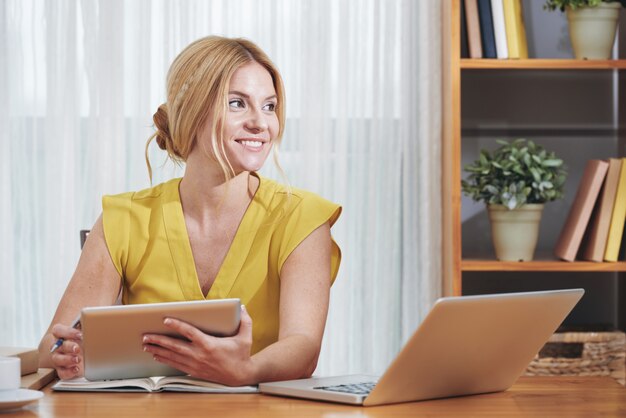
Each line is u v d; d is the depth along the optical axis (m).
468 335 1.37
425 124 3.39
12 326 3.40
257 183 2.05
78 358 1.61
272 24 3.37
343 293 3.41
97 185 3.37
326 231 2.00
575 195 3.38
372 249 3.42
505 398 1.45
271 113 1.93
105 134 3.37
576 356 3.00
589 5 3.08
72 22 3.36
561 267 3.03
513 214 3.05
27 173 3.41
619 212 3.03
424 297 3.39
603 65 3.08
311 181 3.39
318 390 1.42
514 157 3.06
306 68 3.39
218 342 1.46
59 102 3.38
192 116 1.89
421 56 3.39
